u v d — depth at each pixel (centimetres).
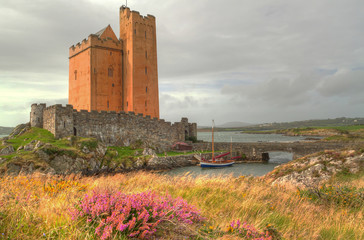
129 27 6738
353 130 17025
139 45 6712
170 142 6750
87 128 5222
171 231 543
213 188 1056
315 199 1152
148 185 1095
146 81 6756
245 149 6506
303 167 2412
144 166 4803
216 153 6362
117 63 6862
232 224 602
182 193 972
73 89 6975
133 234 480
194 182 1184
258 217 755
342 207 1034
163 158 5106
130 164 4688
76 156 4109
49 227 491
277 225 724
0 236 432
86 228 510
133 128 5912
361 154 2255
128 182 1187
